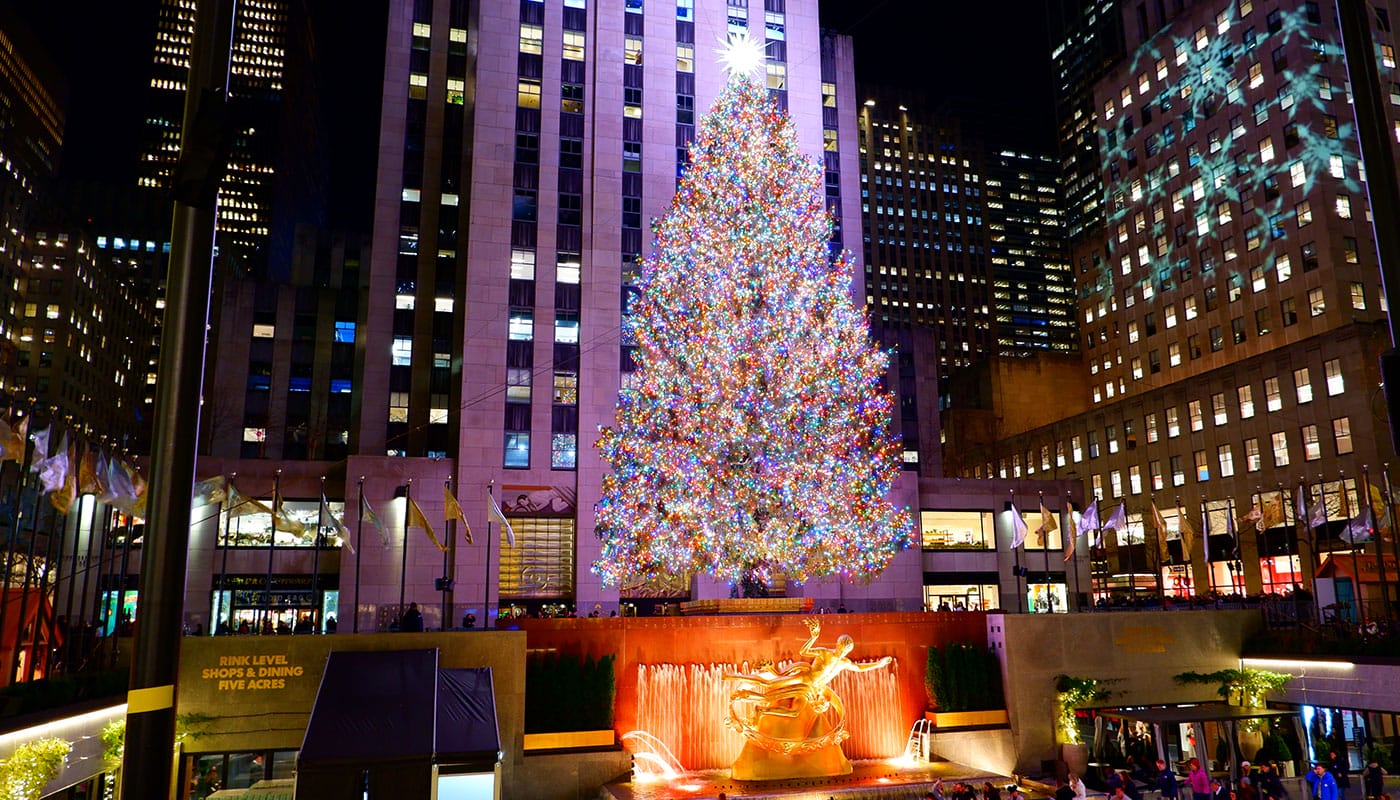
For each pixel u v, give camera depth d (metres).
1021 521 46.22
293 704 30.16
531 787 31.94
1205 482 81.06
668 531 48.56
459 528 56.12
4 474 43.59
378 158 73.69
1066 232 181.62
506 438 59.44
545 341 61.66
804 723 32.41
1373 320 74.75
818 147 70.81
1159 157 99.44
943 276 174.88
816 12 73.75
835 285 56.38
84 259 122.88
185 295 8.37
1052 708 37.16
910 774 32.94
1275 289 83.62
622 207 65.19
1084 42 179.12
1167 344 96.62
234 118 8.55
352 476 54.47
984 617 38.97
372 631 35.44
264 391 83.31
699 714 34.84
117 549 47.41
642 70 68.25
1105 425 94.06
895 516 57.97
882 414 62.47
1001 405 112.38
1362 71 9.33
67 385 116.44
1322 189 79.88
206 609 51.19
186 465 8.21
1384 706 33.41
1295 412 73.06
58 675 27.64
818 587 60.59
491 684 27.66
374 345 70.88
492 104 64.50
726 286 46.50
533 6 67.19
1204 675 38.72
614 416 61.03
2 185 110.44
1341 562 57.78
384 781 21.62
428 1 77.44
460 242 70.56
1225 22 91.31
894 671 37.38
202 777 29.47
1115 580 88.19
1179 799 31.41
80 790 25.19
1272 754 35.16
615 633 35.00
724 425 45.00
